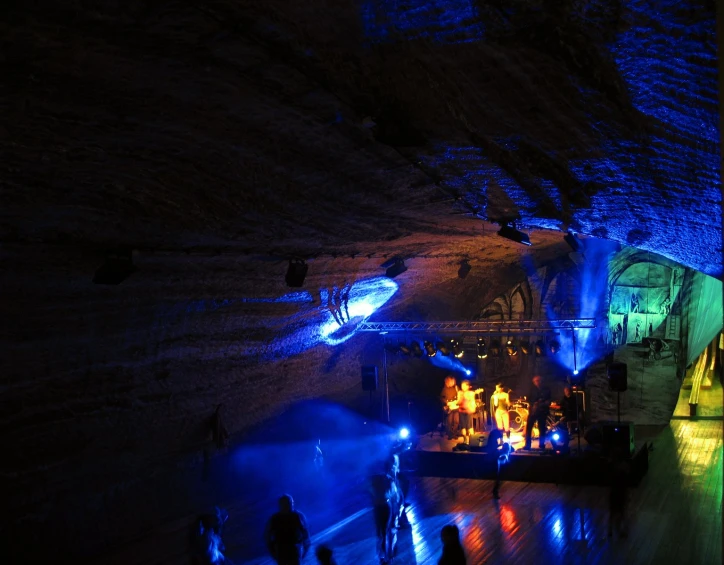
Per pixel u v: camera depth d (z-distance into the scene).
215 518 7.99
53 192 6.71
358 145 6.91
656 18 3.43
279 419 16.17
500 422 17.80
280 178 7.75
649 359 20.89
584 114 5.16
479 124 5.93
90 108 5.51
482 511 13.40
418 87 5.27
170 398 11.99
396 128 5.93
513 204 9.43
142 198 7.41
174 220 8.11
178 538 11.96
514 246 16.27
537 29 3.99
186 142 6.46
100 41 4.59
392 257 13.45
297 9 4.27
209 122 6.13
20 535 10.05
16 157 5.98
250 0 4.19
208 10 4.32
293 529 8.51
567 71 4.46
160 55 4.89
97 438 10.90
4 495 9.74
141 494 12.34
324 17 4.35
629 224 8.95
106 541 11.49
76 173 6.55
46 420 9.80
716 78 3.82
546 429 17.42
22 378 9.03
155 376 11.33
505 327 20.77
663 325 20.72
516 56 4.43
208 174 7.26
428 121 5.96
